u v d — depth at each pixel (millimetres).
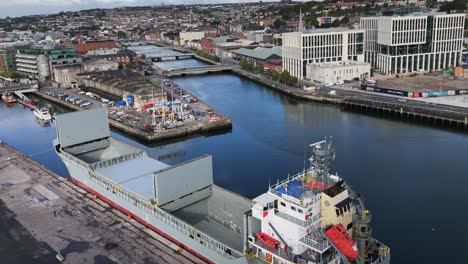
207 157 66688
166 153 115688
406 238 65875
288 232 47094
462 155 103750
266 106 168625
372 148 111250
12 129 142625
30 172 89188
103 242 61250
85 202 74750
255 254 50125
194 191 66188
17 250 59500
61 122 85500
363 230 49094
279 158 104250
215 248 54000
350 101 166625
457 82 186750
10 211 71250
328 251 46906
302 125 137250
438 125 135250
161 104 154375
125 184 71250
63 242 61375
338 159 103062
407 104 151750
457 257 60531
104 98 180875
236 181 90000
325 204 46281
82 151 89938
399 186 85688
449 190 82875
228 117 150625
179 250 59438
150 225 65062
